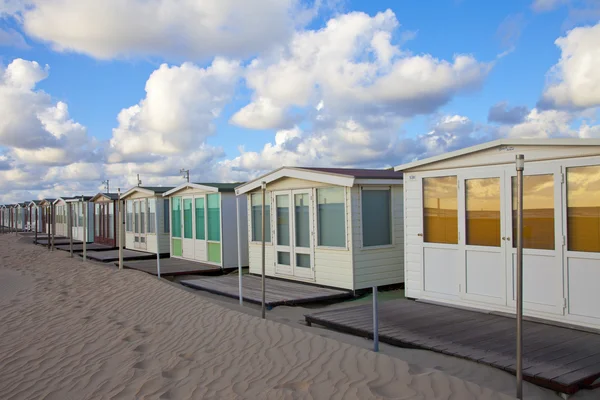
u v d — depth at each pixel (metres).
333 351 5.65
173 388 5.08
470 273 7.97
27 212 46.50
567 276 6.70
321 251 11.14
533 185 7.07
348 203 10.48
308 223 11.51
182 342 6.71
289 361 5.50
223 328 7.15
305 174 11.24
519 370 4.19
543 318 6.96
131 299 9.86
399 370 4.89
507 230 7.42
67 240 29.86
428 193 8.69
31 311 9.38
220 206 15.04
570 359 5.29
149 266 15.76
